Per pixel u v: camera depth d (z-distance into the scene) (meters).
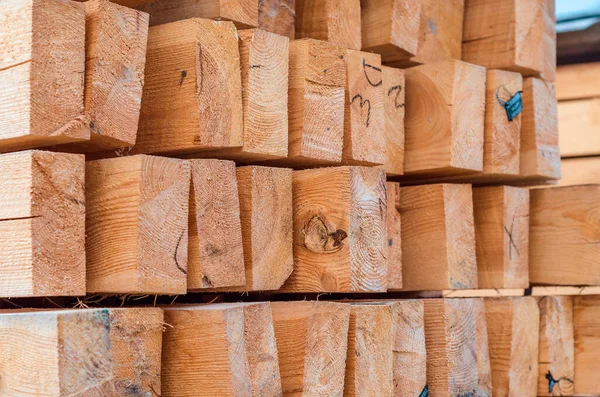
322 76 2.61
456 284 3.03
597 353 3.45
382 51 3.09
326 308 2.41
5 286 2.04
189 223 2.27
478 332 3.05
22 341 1.84
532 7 3.38
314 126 2.59
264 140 2.47
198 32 2.34
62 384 1.77
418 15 3.11
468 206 3.11
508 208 3.24
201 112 2.33
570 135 4.40
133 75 2.24
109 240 2.15
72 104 2.10
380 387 2.55
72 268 2.07
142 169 2.12
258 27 2.66
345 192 2.52
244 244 2.45
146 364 2.08
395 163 3.02
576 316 3.50
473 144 3.08
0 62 2.09
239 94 2.42
